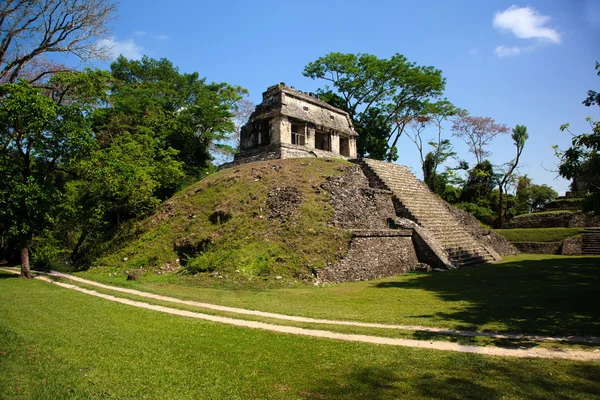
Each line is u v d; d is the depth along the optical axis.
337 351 5.79
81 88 15.01
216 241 15.73
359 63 34.56
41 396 4.30
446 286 11.63
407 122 37.41
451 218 21.16
